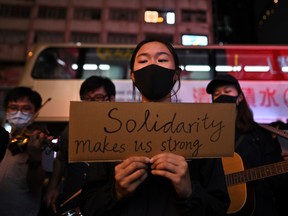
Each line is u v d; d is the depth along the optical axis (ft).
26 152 5.24
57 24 70.44
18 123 6.30
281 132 6.43
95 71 17.21
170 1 64.64
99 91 7.66
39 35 69.67
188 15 63.05
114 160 2.93
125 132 2.96
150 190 3.14
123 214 3.03
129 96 16.69
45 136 5.07
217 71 16.83
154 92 3.36
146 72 3.37
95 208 3.08
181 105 3.06
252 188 6.08
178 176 2.73
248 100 16.25
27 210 5.31
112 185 3.18
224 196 3.22
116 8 72.38
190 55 17.21
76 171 6.36
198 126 3.07
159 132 3.01
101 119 2.94
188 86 16.62
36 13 70.44
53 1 71.46
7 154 5.44
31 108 6.61
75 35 70.44
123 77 17.12
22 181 5.24
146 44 3.69
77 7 72.02
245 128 6.85
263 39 26.12
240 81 16.61
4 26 68.80
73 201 5.70
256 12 28.94
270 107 16.14
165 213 2.98
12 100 6.43
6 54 66.54
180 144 3.02
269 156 6.36
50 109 16.12
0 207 5.02
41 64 17.34
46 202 7.41
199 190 3.01
